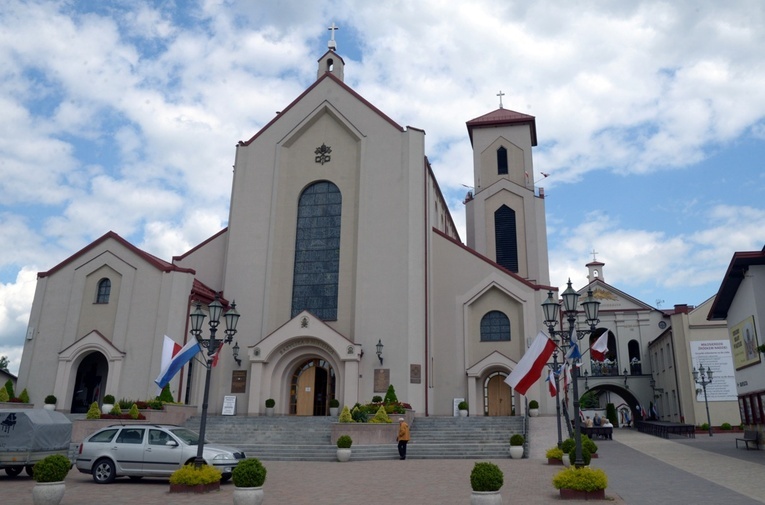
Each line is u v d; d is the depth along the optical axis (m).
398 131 37.69
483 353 37.09
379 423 26.80
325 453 24.58
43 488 13.14
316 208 38.34
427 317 36.59
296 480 17.92
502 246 48.81
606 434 34.59
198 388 33.53
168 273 32.81
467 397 36.22
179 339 31.98
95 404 26.48
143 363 31.64
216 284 38.53
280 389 34.38
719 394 44.66
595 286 60.00
